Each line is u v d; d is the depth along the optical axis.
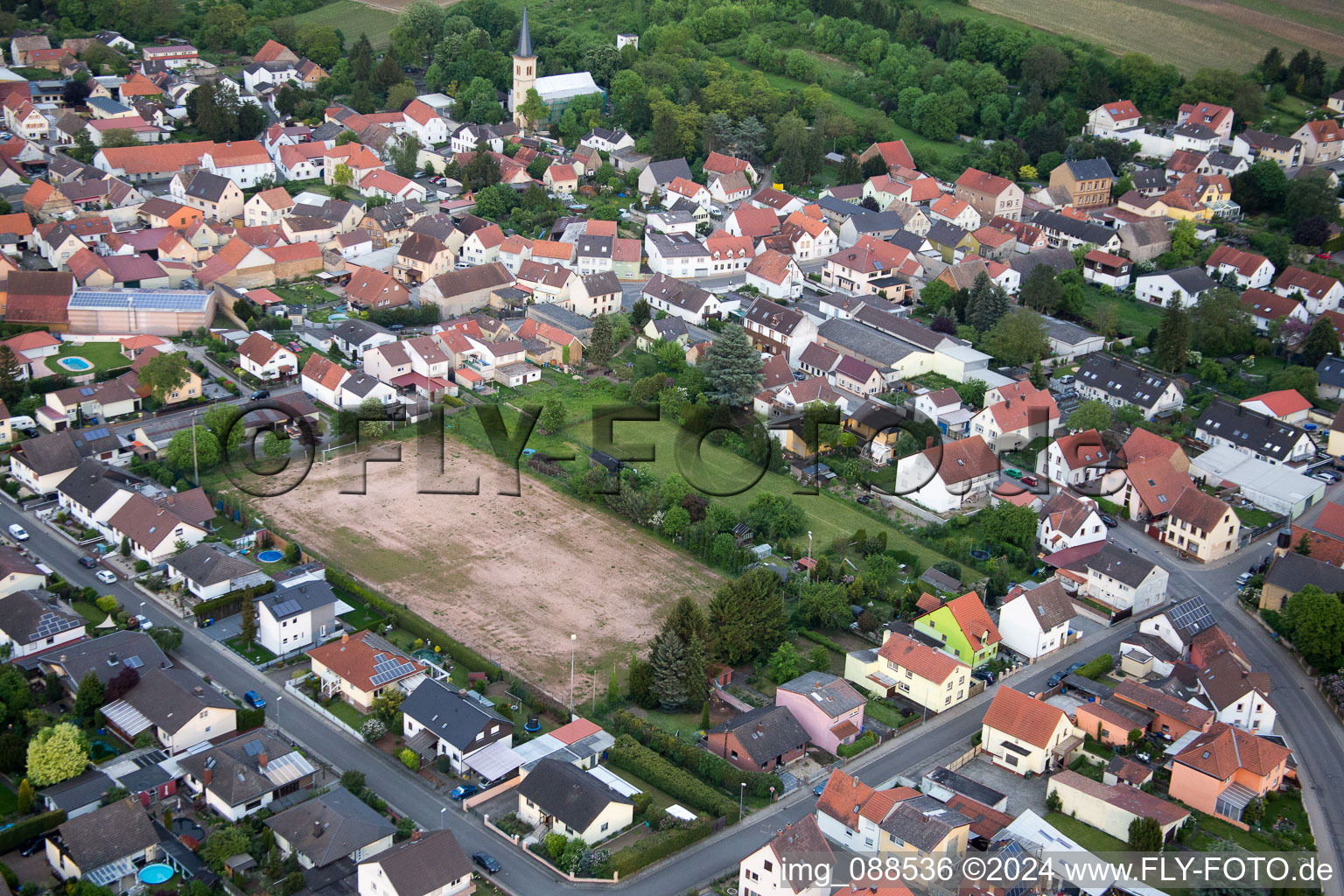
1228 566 185.62
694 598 169.38
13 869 121.25
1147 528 192.75
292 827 124.31
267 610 154.50
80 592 162.25
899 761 143.25
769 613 158.12
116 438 192.88
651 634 162.00
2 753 131.62
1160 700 149.38
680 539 183.12
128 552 172.12
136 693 142.12
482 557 176.88
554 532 184.38
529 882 123.25
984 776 141.75
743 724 141.62
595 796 128.25
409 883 115.69
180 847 123.88
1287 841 131.88
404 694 146.75
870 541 179.88
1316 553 181.38
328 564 172.38
